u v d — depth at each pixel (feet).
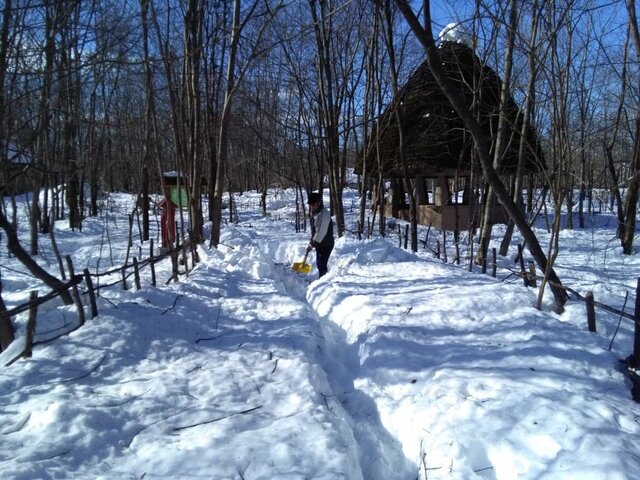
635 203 40.57
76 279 15.76
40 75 16.16
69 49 19.77
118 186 103.24
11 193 23.03
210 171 45.68
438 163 48.67
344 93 49.65
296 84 55.83
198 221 35.53
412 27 16.58
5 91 17.08
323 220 29.35
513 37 24.84
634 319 12.99
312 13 45.14
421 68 50.11
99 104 39.32
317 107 51.98
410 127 49.78
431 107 48.62
